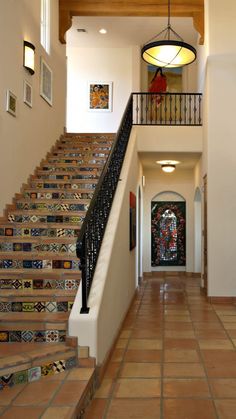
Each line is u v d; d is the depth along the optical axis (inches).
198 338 196.1
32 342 143.0
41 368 127.1
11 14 226.5
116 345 184.5
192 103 452.4
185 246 454.9
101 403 125.2
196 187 413.7
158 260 456.1
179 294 326.0
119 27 410.0
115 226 189.0
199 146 345.4
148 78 465.4
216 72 300.7
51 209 231.0
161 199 461.4
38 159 281.4
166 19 392.8
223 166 297.6
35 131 274.4
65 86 367.6
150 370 152.9
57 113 338.3
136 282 340.2
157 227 458.6
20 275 172.2
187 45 252.5
